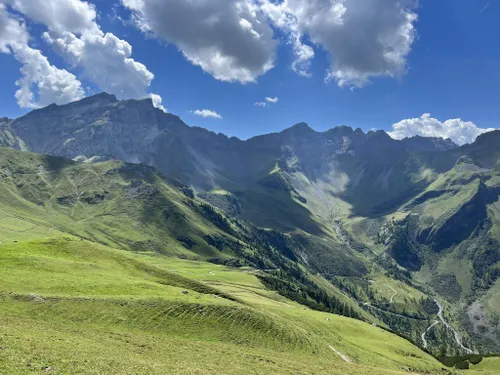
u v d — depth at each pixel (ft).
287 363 202.90
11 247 365.40
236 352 209.46
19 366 112.68
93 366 126.82
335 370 208.33
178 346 196.65
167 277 407.85
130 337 195.21
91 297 252.62
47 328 176.24
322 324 421.18
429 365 415.23
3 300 219.61
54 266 322.75
